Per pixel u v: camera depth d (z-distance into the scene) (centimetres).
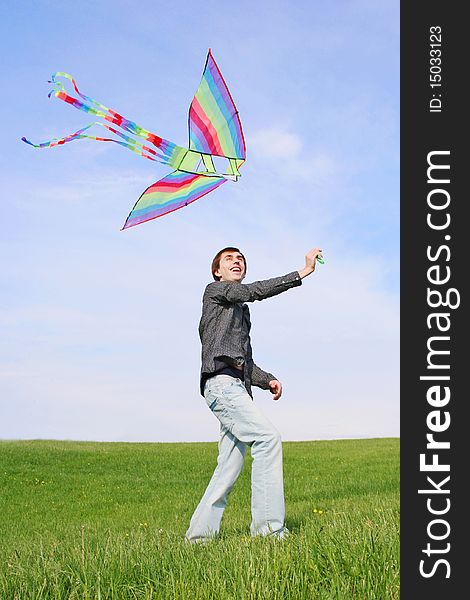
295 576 324
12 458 1750
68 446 2088
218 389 488
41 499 1234
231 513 866
